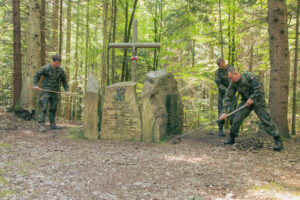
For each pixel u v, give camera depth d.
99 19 14.34
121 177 3.39
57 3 11.91
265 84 14.97
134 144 5.38
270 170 3.72
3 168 3.47
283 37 5.68
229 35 8.17
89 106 5.78
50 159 4.03
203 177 3.43
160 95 5.95
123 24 10.83
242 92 5.00
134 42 6.67
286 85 5.77
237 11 7.94
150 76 5.83
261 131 5.86
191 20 8.48
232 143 5.43
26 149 4.52
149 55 9.99
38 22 7.71
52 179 3.21
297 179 3.37
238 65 8.90
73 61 14.64
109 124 5.77
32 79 7.61
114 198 2.75
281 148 4.84
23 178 3.17
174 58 13.73
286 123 5.85
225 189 3.02
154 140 5.59
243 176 3.46
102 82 9.22
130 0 9.87
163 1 9.16
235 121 5.16
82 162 3.96
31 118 7.55
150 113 5.60
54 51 12.58
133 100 5.68
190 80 10.23
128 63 10.56
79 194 2.82
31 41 7.60
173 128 6.27
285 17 5.66
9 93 16.81
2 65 15.24
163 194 2.88
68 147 4.88
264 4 8.21
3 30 12.16
